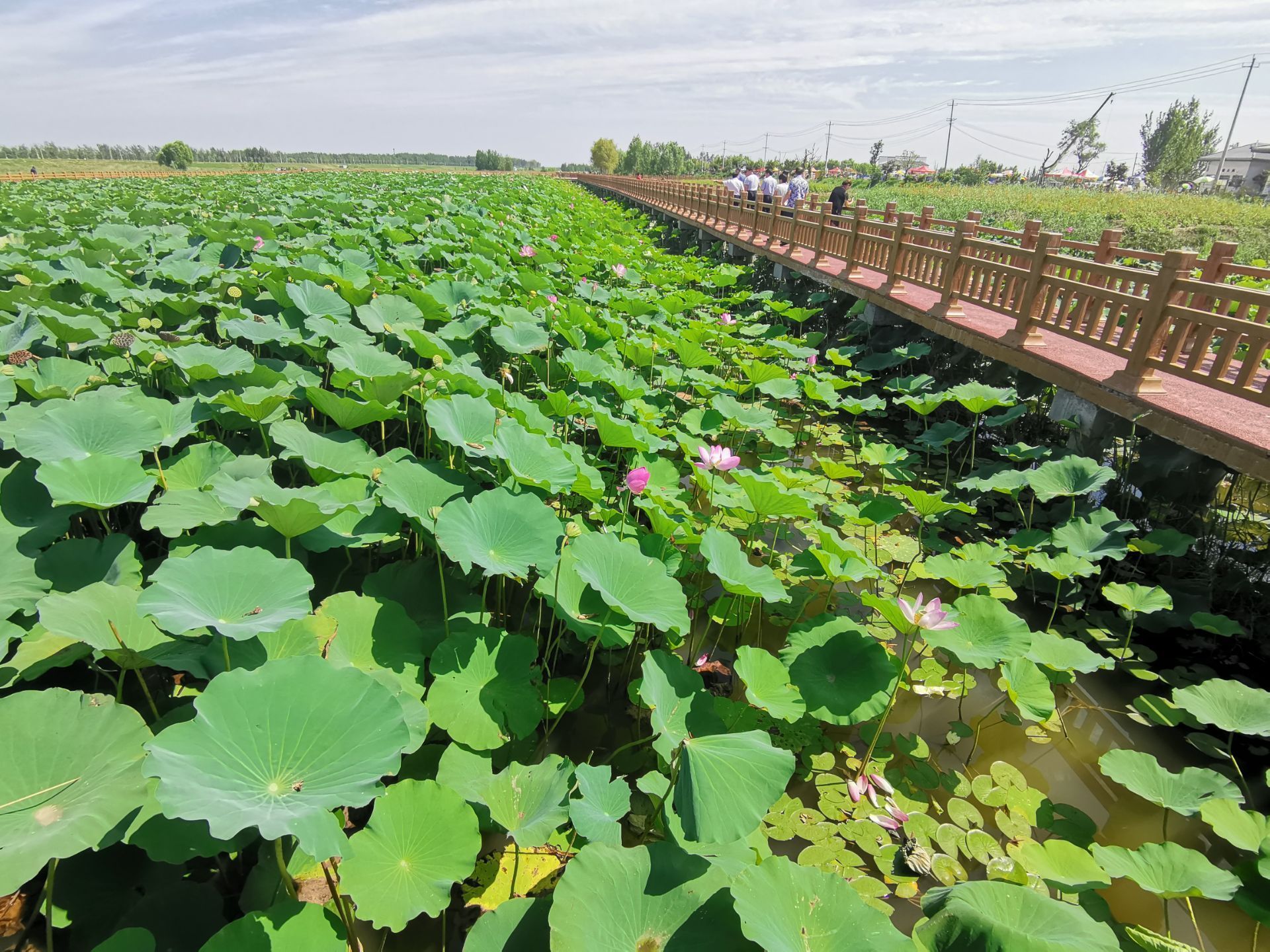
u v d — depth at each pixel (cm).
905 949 171
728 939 173
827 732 328
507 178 4103
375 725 182
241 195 1714
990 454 699
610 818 206
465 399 371
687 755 205
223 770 160
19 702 176
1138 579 480
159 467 315
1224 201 2642
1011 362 633
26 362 383
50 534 268
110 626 212
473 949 174
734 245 1691
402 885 185
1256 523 501
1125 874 235
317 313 534
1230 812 261
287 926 170
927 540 520
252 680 178
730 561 311
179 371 421
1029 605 463
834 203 1424
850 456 688
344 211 1345
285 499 261
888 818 282
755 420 534
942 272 806
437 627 292
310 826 151
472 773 230
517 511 289
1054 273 805
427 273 915
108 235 861
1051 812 297
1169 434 455
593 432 540
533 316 627
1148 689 392
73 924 185
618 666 346
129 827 173
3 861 147
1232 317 429
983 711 361
